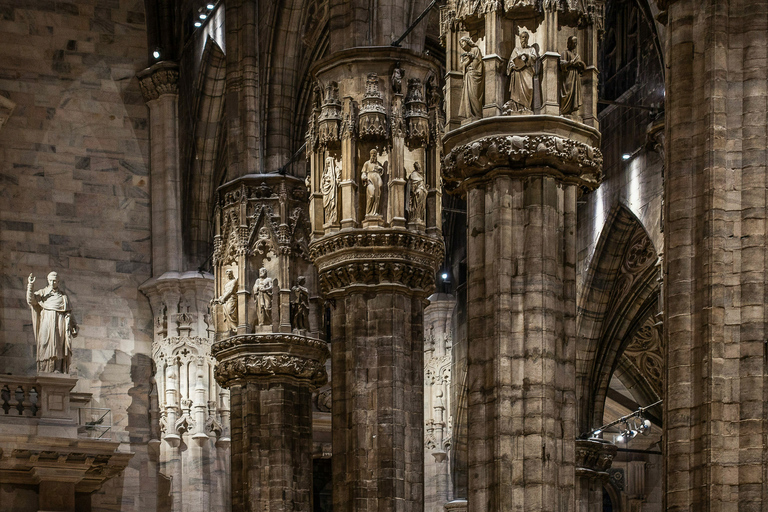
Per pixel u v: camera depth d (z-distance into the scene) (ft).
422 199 89.35
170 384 142.51
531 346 62.13
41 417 131.13
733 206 48.70
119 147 149.48
